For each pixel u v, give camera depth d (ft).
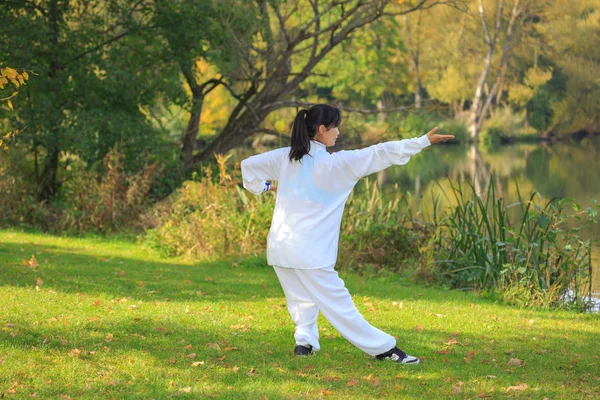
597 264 42.93
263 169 18.48
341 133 90.79
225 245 43.04
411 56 179.83
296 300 18.83
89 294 26.66
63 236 49.73
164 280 32.09
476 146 174.29
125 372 17.10
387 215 45.06
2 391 15.38
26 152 58.44
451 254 39.29
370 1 65.51
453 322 25.73
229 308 25.89
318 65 111.24
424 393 16.62
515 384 17.81
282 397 15.76
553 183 98.32
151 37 60.75
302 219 17.84
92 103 59.36
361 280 36.86
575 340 23.79
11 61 57.06
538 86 192.54
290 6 76.48
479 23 183.32
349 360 19.20
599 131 196.75
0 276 29.09
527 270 33.60
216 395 15.76
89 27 60.03
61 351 18.43
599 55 189.67
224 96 119.75
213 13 59.98
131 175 56.18
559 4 184.96
